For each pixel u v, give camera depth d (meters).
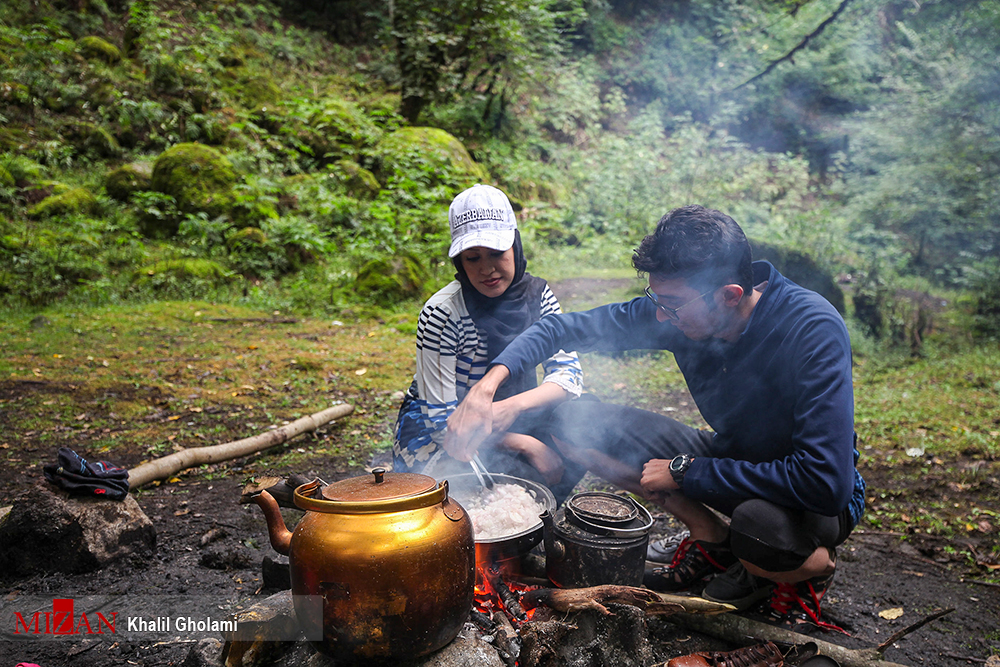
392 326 7.49
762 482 1.84
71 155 10.55
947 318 8.70
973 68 10.54
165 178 9.62
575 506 1.95
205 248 8.97
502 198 2.34
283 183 10.50
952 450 4.34
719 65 16.27
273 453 3.87
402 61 13.62
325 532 1.45
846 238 10.98
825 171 15.69
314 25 16.12
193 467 3.55
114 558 2.53
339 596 1.42
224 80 12.69
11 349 5.82
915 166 10.91
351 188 10.84
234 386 5.14
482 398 2.03
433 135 11.92
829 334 1.86
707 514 2.21
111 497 2.55
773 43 15.65
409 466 2.41
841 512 2.01
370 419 4.54
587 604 1.72
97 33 13.32
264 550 2.67
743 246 1.88
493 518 1.96
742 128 16.20
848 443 1.77
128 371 5.34
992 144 10.44
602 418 2.39
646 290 1.99
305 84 13.91
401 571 1.41
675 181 12.89
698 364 2.18
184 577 2.47
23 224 8.66
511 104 14.75
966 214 10.80
